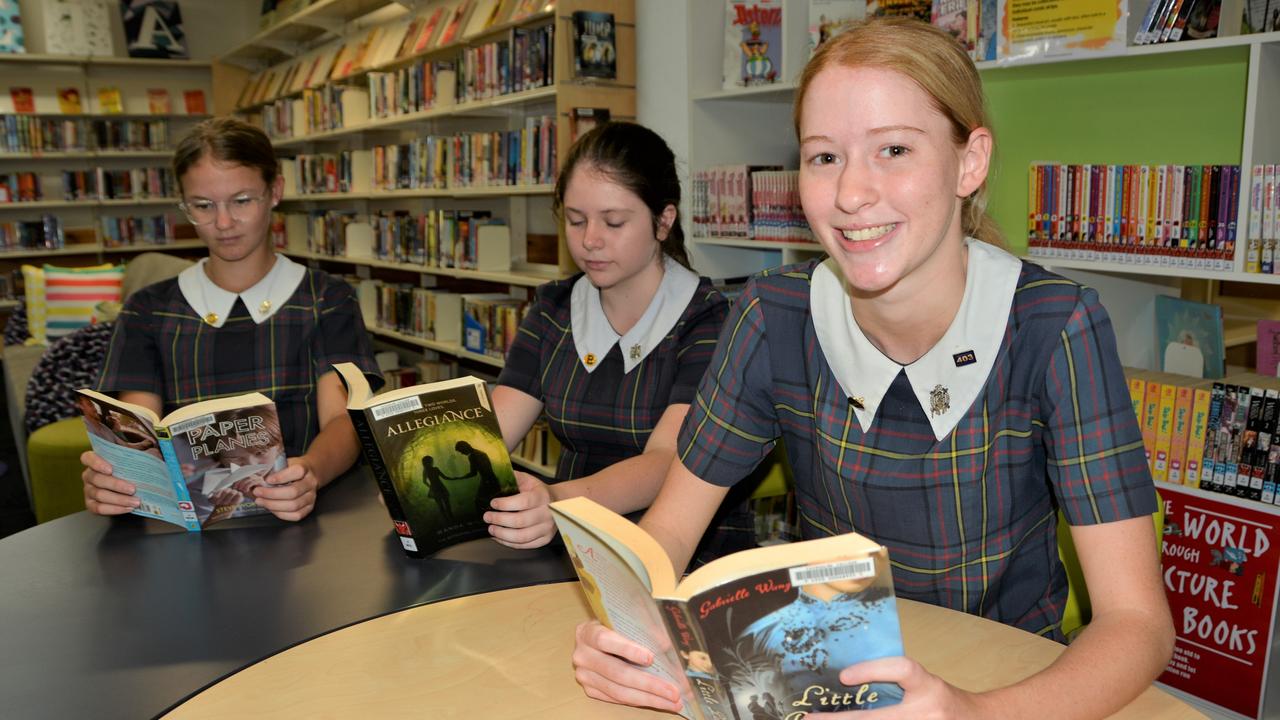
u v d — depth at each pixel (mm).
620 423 1697
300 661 1008
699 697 811
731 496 1673
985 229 1147
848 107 907
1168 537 2268
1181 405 2209
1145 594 962
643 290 1714
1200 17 2055
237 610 1141
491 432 1369
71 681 968
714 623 750
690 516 1217
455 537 1337
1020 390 1041
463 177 4305
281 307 1957
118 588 1214
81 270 4969
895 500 1114
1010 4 2271
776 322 1185
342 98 5488
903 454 1096
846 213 925
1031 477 1098
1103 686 865
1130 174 2197
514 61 3729
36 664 1007
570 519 878
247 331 1943
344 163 5648
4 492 4375
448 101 4371
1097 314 1021
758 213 3064
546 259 4316
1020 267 1055
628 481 1450
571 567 1269
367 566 1277
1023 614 1167
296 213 6672
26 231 7133
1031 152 2672
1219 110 2248
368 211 6230
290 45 6848
